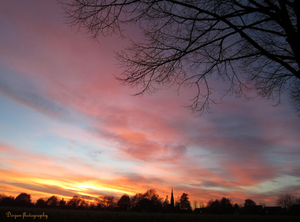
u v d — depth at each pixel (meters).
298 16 3.61
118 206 67.19
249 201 76.12
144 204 63.31
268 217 19.98
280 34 4.16
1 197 43.03
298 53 3.64
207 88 5.41
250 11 3.96
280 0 3.86
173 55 4.71
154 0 4.07
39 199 58.59
